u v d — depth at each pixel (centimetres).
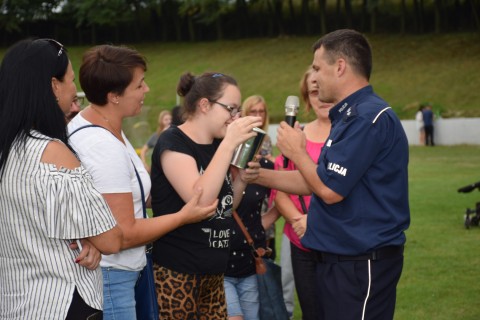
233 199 318
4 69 226
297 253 399
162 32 5797
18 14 5812
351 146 285
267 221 439
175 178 289
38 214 221
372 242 289
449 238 802
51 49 232
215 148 314
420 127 2555
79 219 222
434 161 1856
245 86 3938
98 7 5594
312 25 5172
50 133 229
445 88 3319
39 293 223
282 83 3859
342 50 301
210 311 313
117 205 260
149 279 288
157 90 4100
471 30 4391
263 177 356
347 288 294
